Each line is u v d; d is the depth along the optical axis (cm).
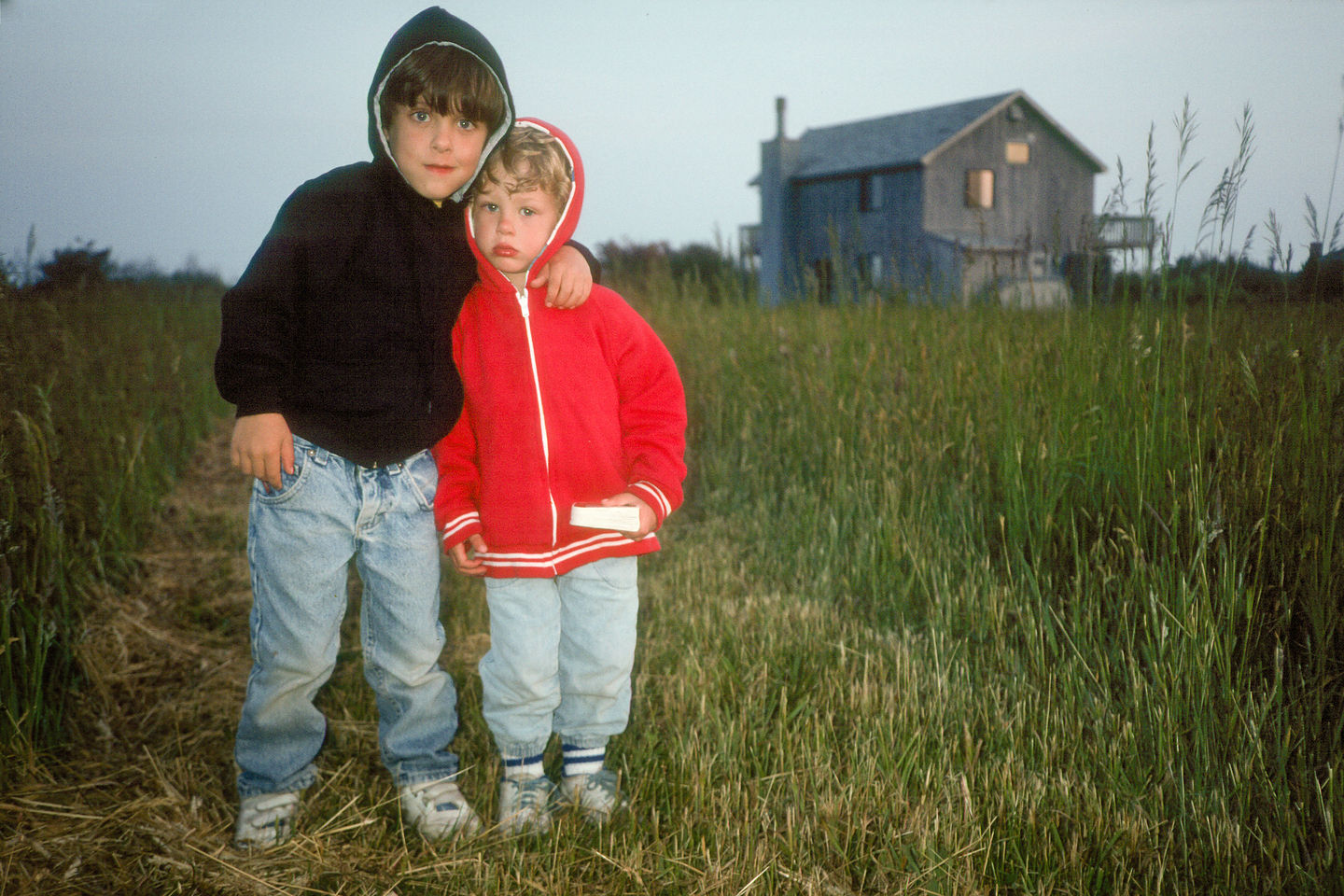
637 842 188
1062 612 257
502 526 196
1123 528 269
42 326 351
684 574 359
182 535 416
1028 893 172
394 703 208
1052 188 2894
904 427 383
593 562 202
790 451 450
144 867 182
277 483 181
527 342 195
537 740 206
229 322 176
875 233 2883
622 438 208
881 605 313
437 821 201
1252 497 233
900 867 182
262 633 193
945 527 334
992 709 236
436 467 204
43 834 188
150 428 504
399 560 196
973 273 458
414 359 190
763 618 301
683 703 251
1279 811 177
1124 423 281
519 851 190
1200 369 272
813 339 521
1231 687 208
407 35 181
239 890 177
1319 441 223
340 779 221
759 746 229
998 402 355
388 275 186
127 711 257
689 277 761
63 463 310
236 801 216
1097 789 199
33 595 255
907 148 2830
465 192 192
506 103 187
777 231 3191
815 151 3266
